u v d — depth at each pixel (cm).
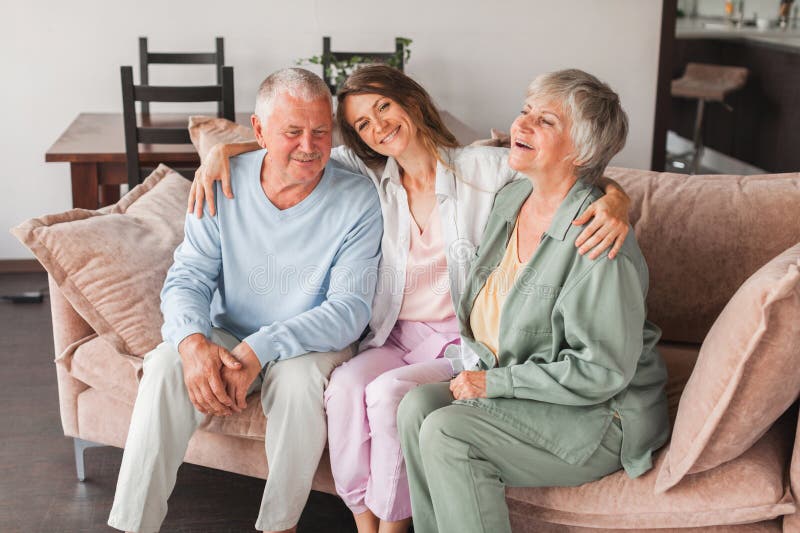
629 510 176
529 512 188
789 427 186
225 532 226
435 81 480
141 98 338
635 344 178
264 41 459
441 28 472
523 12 476
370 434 196
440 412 179
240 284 215
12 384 312
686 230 218
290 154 201
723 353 163
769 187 217
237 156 217
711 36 671
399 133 205
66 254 214
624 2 481
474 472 176
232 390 195
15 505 236
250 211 212
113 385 219
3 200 453
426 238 213
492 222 202
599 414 180
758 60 638
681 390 206
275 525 202
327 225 212
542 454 179
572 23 482
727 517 170
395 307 215
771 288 156
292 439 198
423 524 190
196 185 213
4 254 455
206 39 454
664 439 185
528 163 184
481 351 198
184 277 212
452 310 212
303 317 204
